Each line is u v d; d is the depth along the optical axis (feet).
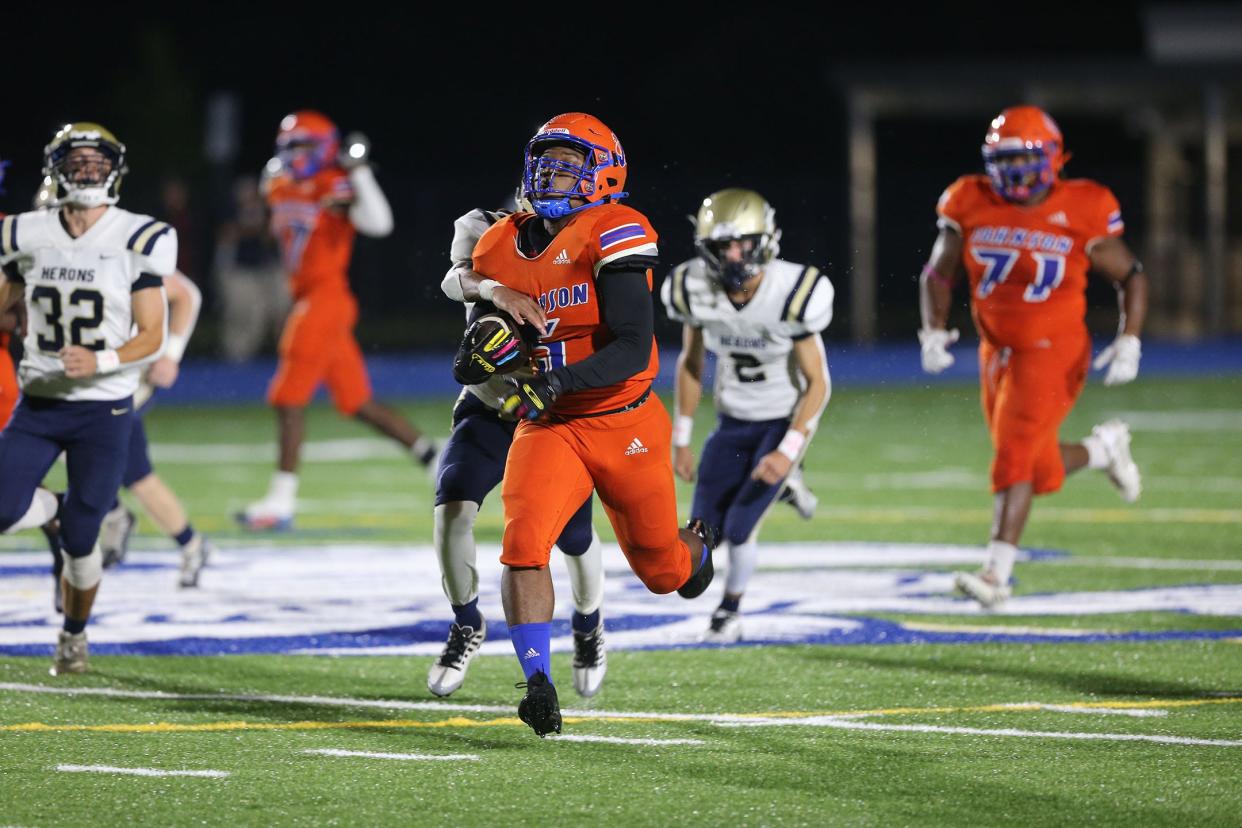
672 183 261.44
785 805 43.01
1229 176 283.18
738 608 65.92
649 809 42.70
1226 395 189.26
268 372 224.12
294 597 76.23
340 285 102.47
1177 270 267.80
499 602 74.90
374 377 225.35
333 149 102.47
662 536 50.88
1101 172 273.54
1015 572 81.25
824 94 381.19
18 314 63.87
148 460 76.07
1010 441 71.97
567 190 48.37
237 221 231.50
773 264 64.75
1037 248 72.18
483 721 52.70
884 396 196.85
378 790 44.45
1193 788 44.32
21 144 365.81
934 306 75.15
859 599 74.59
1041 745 48.98
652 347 50.06
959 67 256.93
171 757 47.93
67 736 50.44
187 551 77.92
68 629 59.52
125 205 284.61
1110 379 73.26
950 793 44.01
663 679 58.59
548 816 42.09
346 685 58.03
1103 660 61.05
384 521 103.35
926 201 267.80
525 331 49.29
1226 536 92.58
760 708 54.19
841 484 118.83
